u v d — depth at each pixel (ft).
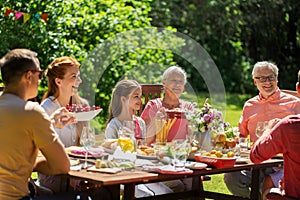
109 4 27.71
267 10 52.42
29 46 24.64
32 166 11.32
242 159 13.73
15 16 22.06
